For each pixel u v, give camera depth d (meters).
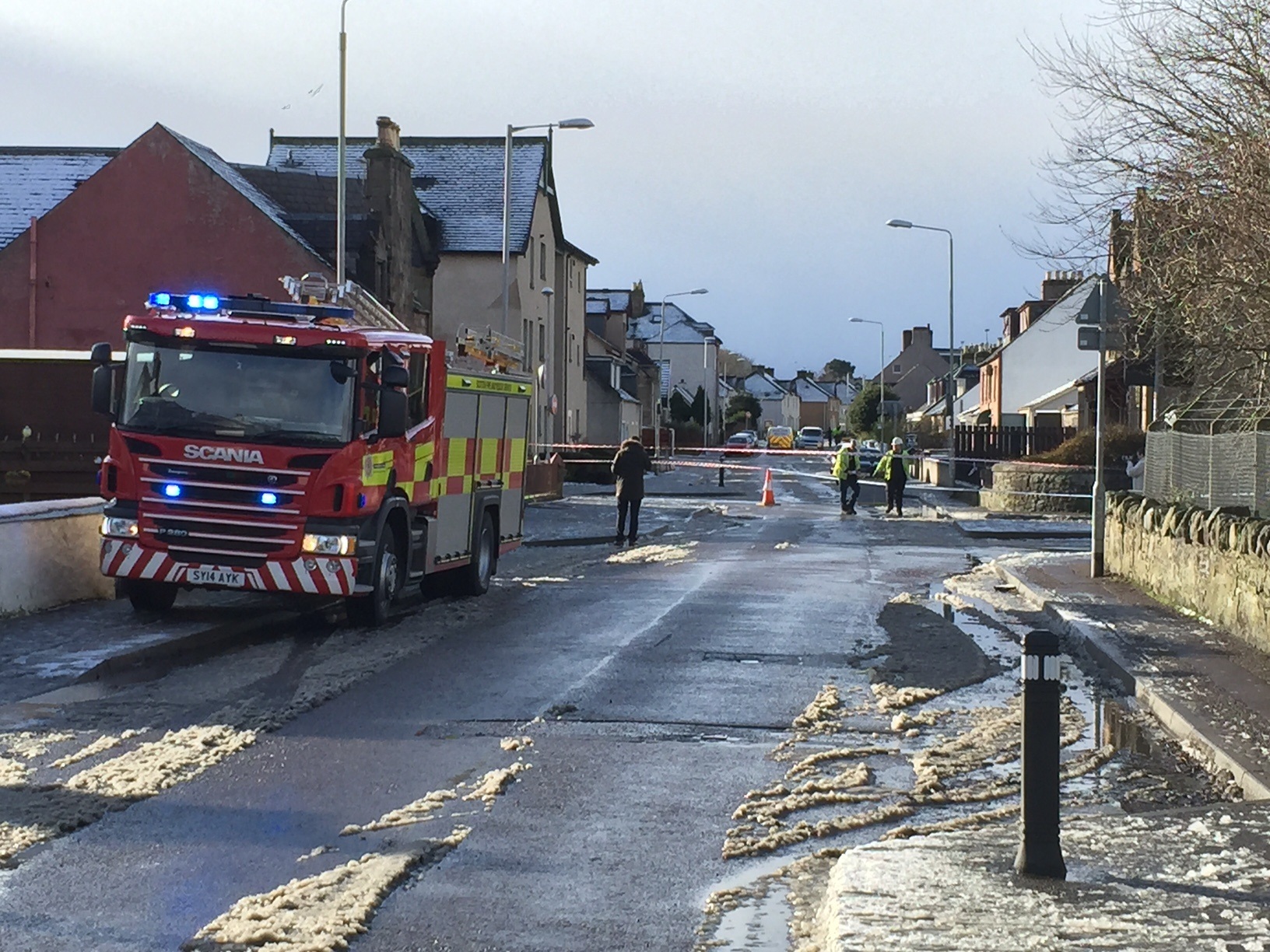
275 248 36.62
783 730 9.39
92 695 10.16
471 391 16.89
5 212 39.59
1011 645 13.66
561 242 60.66
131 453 13.56
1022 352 63.34
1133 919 5.23
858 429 122.38
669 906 5.75
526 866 6.28
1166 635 13.32
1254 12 12.36
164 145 36.81
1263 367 13.80
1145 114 13.26
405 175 41.34
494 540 18.16
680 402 108.25
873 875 5.80
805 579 19.89
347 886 5.81
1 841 6.38
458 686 10.83
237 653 12.30
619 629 14.25
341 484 13.45
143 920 5.43
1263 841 6.37
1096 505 19.16
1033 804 5.83
